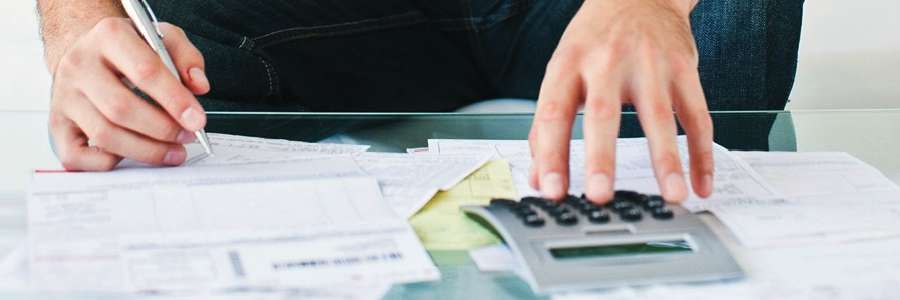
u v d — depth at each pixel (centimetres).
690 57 65
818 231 54
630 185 63
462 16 119
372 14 113
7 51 156
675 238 51
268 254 49
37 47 158
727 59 105
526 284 47
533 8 116
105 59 65
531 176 60
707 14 105
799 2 106
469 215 56
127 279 45
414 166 67
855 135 76
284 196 58
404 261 48
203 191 58
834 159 70
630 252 50
